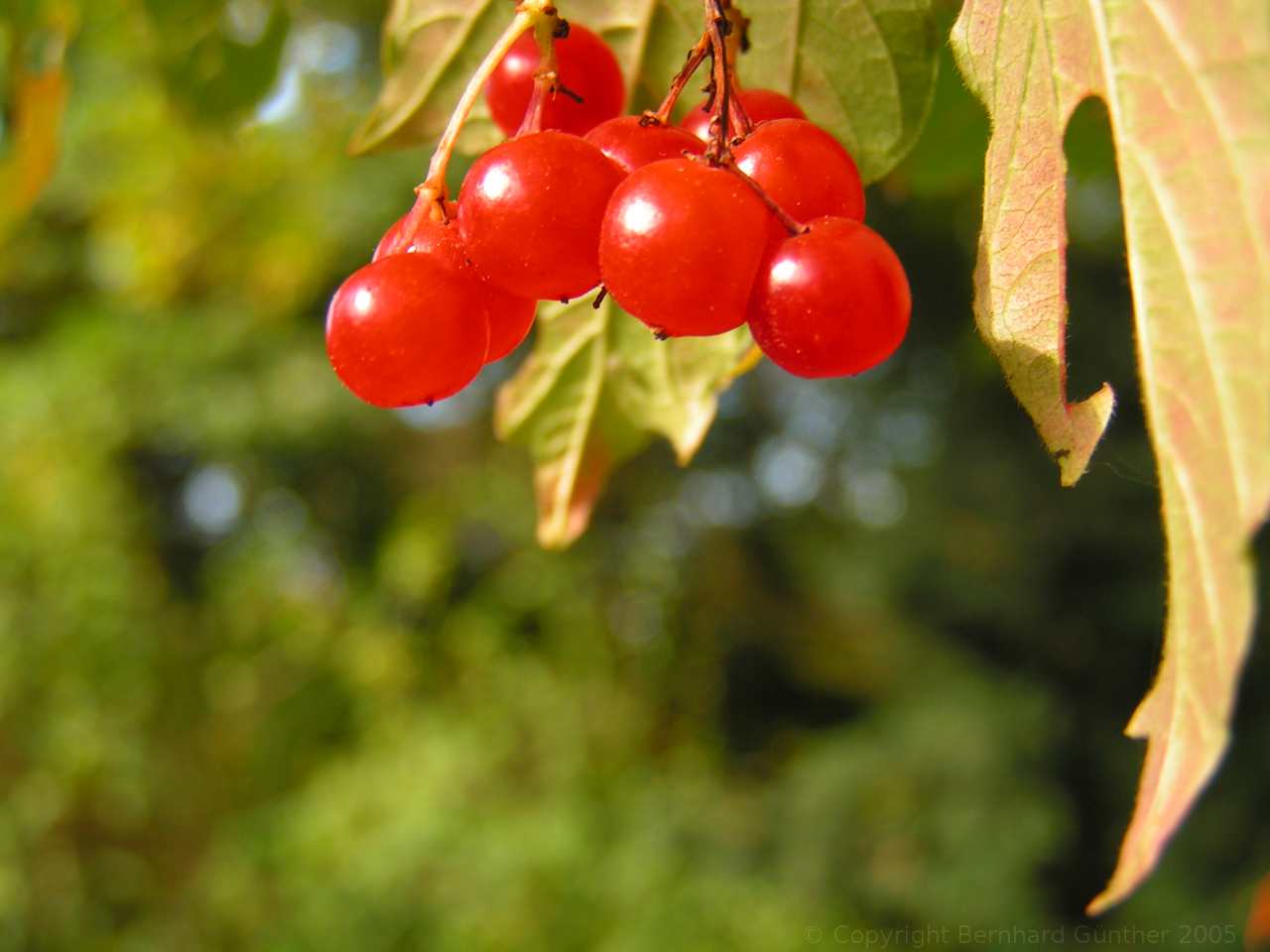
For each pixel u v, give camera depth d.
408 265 1.18
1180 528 0.91
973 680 9.11
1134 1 1.00
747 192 1.10
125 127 6.89
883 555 9.68
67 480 8.17
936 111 2.23
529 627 9.78
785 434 11.74
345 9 7.31
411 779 7.98
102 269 8.77
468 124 1.74
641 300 1.09
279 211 7.73
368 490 10.79
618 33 1.69
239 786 8.45
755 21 1.57
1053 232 1.13
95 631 7.83
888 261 1.10
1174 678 0.91
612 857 7.65
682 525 11.37
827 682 10.76
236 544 9.90
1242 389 0.88
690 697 10.28
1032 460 9.38
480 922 7.00
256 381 9.32
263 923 7.27
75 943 7.08
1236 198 0.91
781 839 8.62
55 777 7.30
